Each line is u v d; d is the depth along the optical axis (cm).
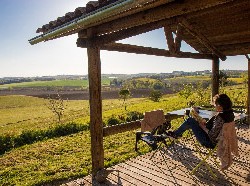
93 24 468
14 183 745
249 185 468
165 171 545
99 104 516
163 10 361
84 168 828
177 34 694
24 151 1207
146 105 4259
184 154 647
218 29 698
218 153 468
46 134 1744
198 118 486
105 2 331
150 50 637
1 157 1133
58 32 459
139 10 382
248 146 700
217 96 471
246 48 784
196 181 491
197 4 319
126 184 489
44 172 818
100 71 512
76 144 1280
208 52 888
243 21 644
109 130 533
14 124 3722
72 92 13088
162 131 628
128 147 1021
